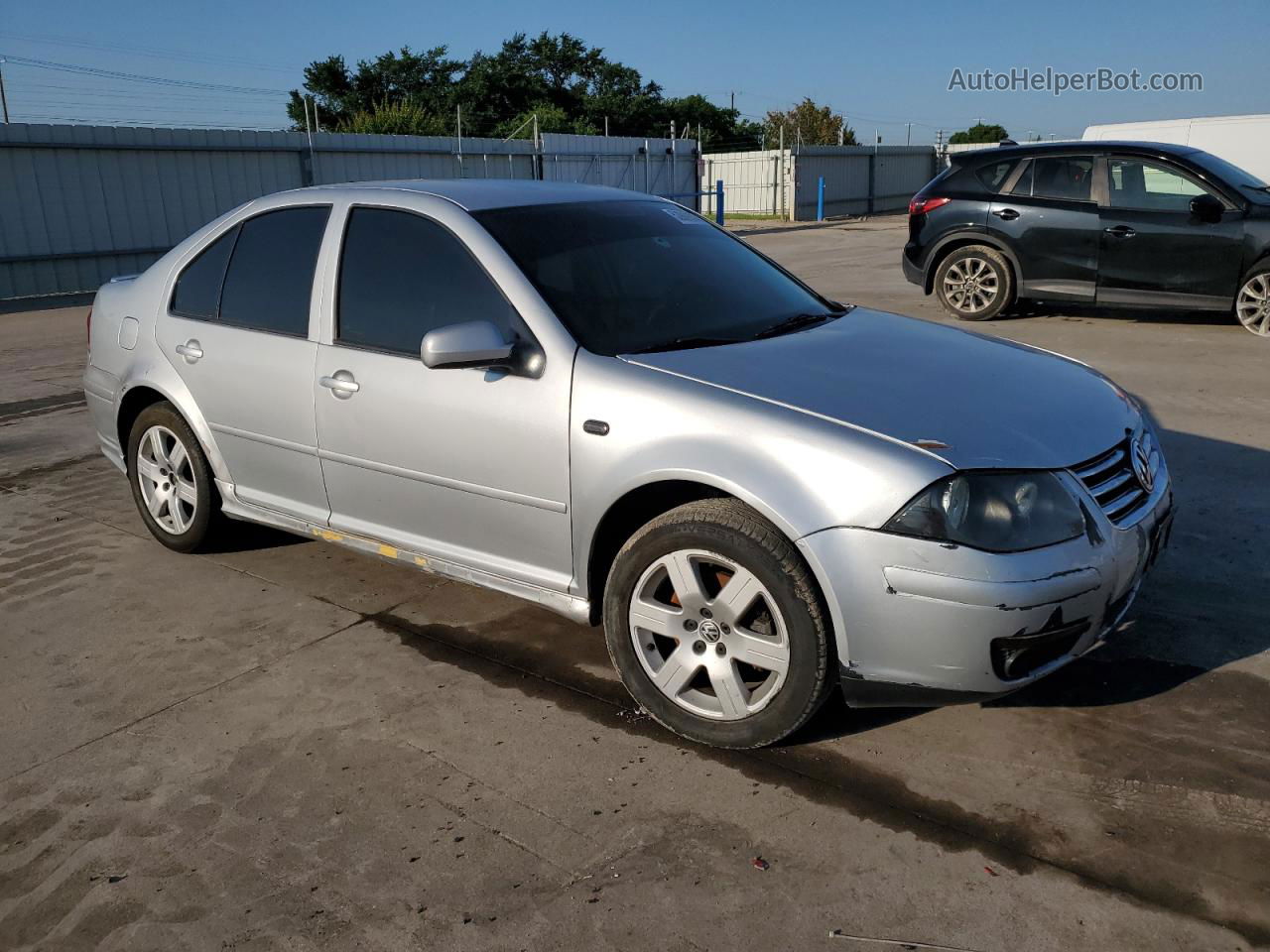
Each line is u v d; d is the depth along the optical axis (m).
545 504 3.17
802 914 2.31
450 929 2.30
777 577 2.71
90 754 3.05
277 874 2.50
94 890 2.47
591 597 3.20
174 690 3.41
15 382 8.91
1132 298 8.91
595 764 2.92
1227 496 4.83
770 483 2.69
